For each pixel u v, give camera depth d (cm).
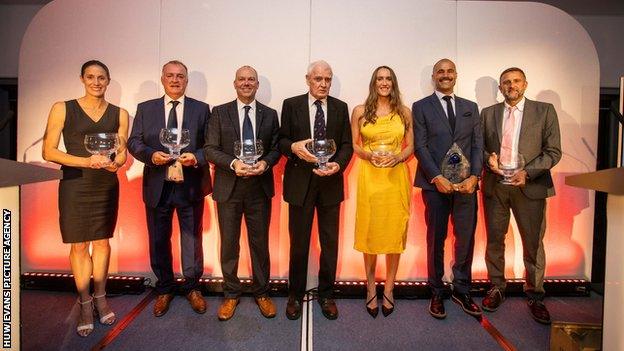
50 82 323
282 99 321
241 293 287
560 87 329
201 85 320
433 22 322
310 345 245
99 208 257
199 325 268
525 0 368
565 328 223
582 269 334
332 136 267
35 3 381
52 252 328
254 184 269
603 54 398
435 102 279
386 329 266
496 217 290
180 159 258
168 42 319
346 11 319
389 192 272
